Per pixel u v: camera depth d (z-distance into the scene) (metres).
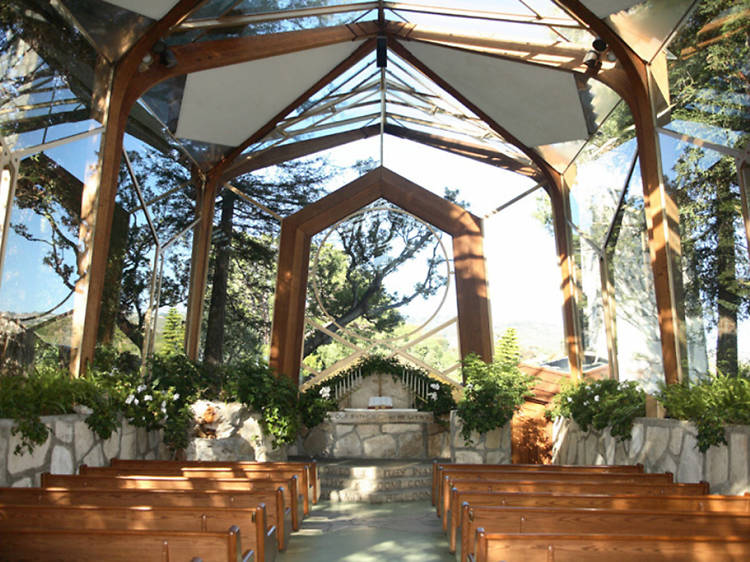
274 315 12.99
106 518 4.25
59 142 7.26
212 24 8.65
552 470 7.52
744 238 6.40
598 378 11.18
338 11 9.74
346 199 13.44
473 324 12.93
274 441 10.30
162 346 11.00
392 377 13.28
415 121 13.53
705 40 6.86
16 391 6.01
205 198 12.66
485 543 3.51
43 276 7.03
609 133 10.09
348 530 7.26
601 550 3.51
